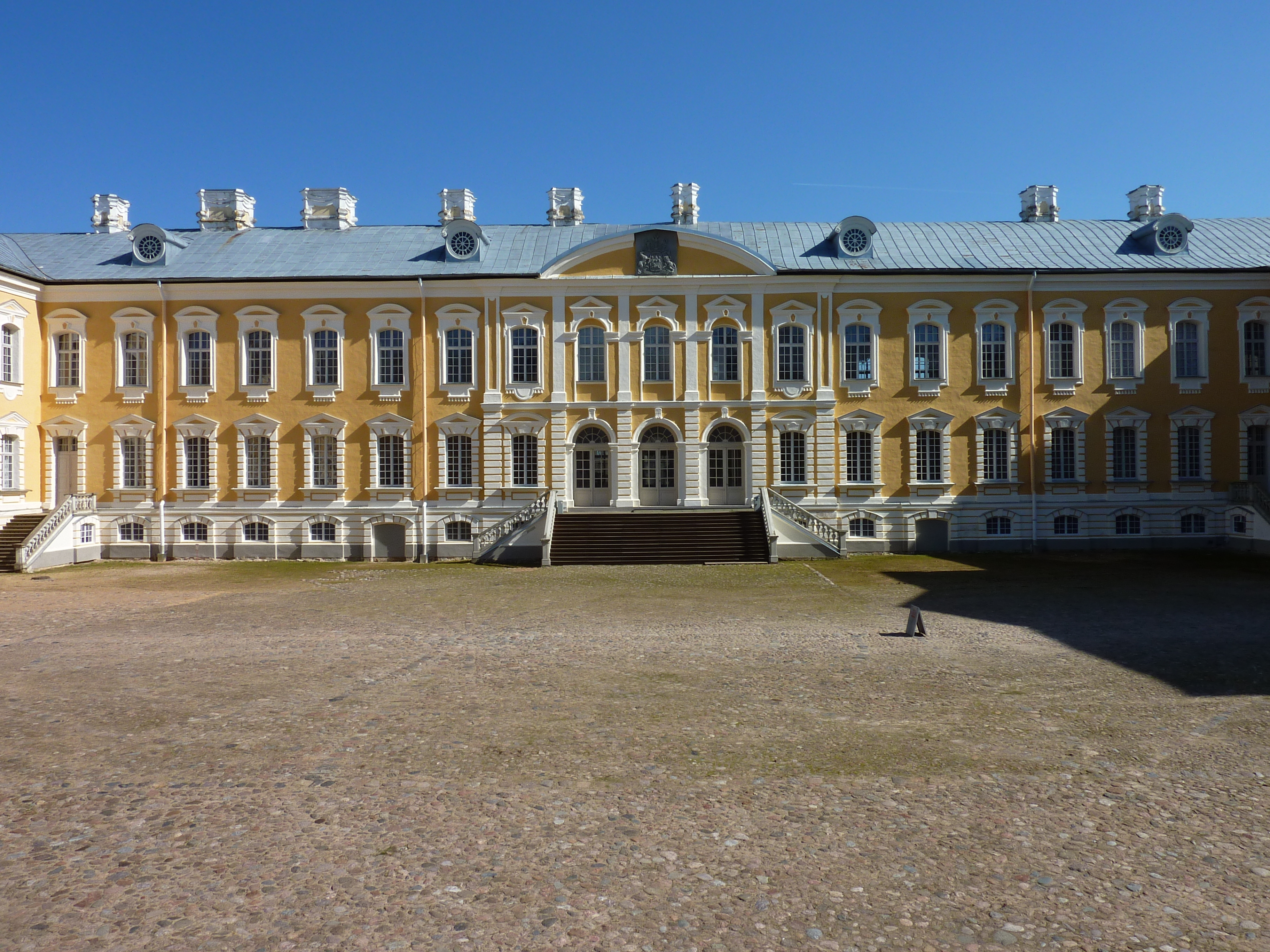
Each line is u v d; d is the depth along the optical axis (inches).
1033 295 1560.0
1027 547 1551.4
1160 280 1549.0
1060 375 1567.4
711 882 308.2
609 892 301.4
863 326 1573.6
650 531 1441.9
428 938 272.5
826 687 573.6
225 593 1104.8
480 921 282.7
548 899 296.7
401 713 521.7
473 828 354.0
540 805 378.0
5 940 271.9
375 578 1257.4
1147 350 1553.9
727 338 1581.0
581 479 1590.8
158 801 385.1
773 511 1464.1
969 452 1562.5
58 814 371.9
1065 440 1565.0
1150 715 501.4
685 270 1568.7
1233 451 1552.7
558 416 1568.7
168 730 491.2
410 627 826.2
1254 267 1536.7
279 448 1581.0
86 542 1546.5
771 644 722.2
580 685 585.9
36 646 745.0
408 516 1566.2
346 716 514.9
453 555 1567.4
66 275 1601.9
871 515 1558.8
